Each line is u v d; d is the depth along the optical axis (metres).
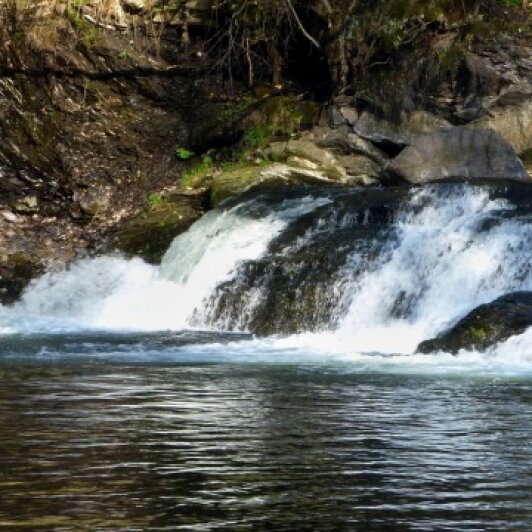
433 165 29.02
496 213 23.16
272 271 23.77
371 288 22.28
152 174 33.88
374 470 7.98
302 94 33.62
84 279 28.34
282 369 15.31
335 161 31.05
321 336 21.20
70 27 33.88
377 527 6.35
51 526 6.30
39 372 14.88
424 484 7.52
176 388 12.94
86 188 33.59
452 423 10.17
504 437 9.40
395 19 30.97
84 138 34.09
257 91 34.22
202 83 34.75
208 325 23.94
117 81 34.22
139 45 34.38
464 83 30.25
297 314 22.64
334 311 22.39
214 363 16.25
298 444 9.02
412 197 25.28
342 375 14.51
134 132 34.28
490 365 15.82
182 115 34.56
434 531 6.28
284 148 31.44
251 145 32.28
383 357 17.09
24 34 33.88
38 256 30.30
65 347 18.66
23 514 6.59
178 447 8.83
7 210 33.69
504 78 30.17
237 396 12.20
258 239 25.91
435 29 30.62
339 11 32.47
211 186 29.89
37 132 34.00
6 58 33.94
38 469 7.92
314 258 23.44
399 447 8.91
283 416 10.60
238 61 34.91
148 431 9.63
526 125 30.42
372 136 30.81
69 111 34.06
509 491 7.31
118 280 27.95
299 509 6.78
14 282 29.02
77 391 12.65
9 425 9.95
